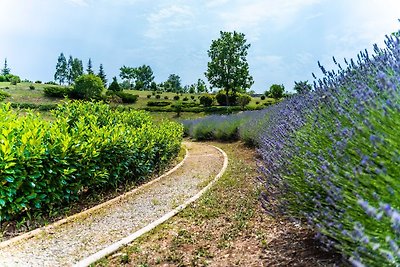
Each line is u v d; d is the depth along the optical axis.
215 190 7.03
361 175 2.21
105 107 10.16
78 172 6.35
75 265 3.81
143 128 9.84
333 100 3.42
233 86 59.75
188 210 5.76
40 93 65.94
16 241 4.62
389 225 1.80
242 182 7.45
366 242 1.82
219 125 19.53
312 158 3.17
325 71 3.80
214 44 60.69
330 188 2.51
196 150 16.02
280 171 3.92
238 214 5.12
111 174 7.47
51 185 5.81
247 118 17.55
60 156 5.93
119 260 3.93
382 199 1.98
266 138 7.15
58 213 5.91
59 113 9.02
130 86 115.31
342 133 2.69
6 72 123.12
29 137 5.56
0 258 4.05
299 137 3.87
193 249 4.08
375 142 2.20
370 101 2.61
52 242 4.59
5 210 5.04
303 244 3.70
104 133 7.37
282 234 4.13
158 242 4.41
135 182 8.67
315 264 3.13
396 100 2.44
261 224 4.61
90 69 117.12
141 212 6.00
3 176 4.96
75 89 64.12
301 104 4.89
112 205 6.55
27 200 5.28
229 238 4.27
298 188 3.25
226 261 3.64
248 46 60.69
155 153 10.05
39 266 3.83
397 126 2.27
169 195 7.20
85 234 4.90
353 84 3.41
